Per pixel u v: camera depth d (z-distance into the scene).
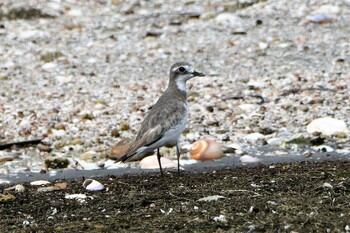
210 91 17.30
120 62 19.86
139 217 9.93
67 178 12.62
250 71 18.64
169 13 23.42
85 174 12.88
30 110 16.56
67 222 9.88
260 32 21.36
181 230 9.37
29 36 21.89
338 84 17.33
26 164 13.68
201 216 9.82
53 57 20.25
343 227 9.30
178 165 12.21
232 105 16.36
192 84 17.83
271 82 17.72
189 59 19.78
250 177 11.71
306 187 10.92
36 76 19.02
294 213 9.80
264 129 14.90
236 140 14.54
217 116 15.77
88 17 23.48
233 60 19.53
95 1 24.77
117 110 16.36
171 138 11.98
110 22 22.95
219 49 20.38
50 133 15.18
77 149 14.41
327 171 11.79
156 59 19.97
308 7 22.80
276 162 13.05
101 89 17.88
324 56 19.42
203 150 13.48
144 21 22.91
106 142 14.68
